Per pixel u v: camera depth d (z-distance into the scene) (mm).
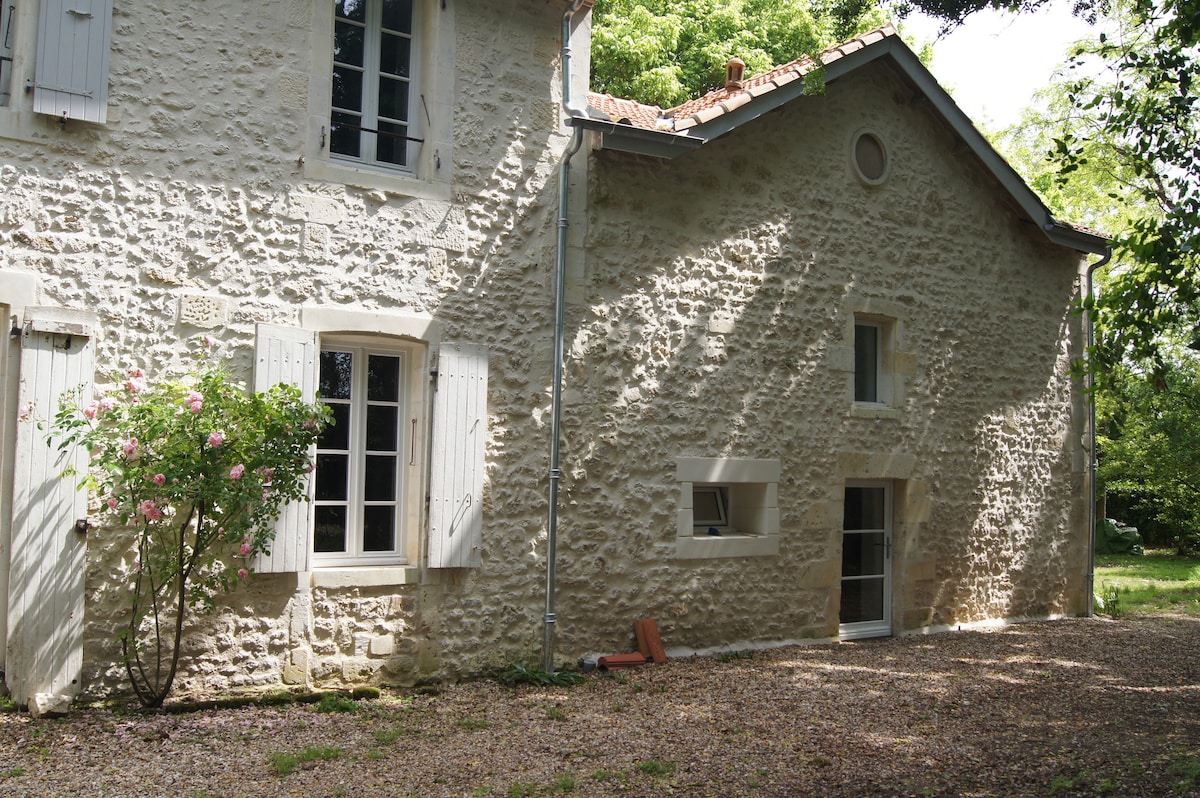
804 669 7590
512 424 7160
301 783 4625
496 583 7051
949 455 9750
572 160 7539
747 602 8281
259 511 5727
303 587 6340
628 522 7648
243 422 5719
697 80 16125
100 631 5766
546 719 5949
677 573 7902
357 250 6633
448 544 6773
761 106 8086
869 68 9297
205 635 6027
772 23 16734
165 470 5484
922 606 9461
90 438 5426
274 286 6352
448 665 6844
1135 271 6582
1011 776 4922
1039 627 10070
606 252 7648
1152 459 16328
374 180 6715
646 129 7332
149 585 5891
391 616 6656
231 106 6285
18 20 5723
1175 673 7844
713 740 5531
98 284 5840
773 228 8578
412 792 4531
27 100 5691
